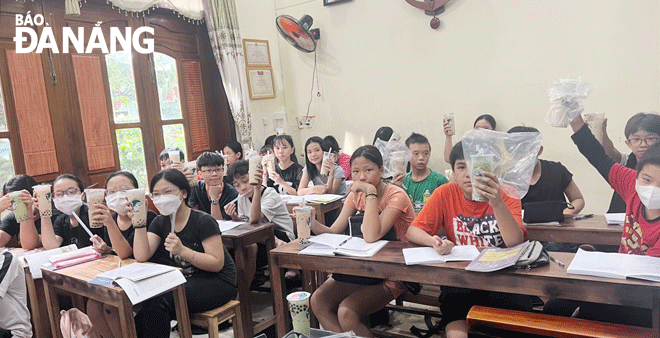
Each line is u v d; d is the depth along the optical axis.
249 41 5.08
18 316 2.23
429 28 4.48
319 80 5.24
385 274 1.84
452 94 4.44
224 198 3.34
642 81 3.61
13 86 3.47
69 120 3.80
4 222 2.99
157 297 2.19
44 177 3.65
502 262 1.60
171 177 2.28
